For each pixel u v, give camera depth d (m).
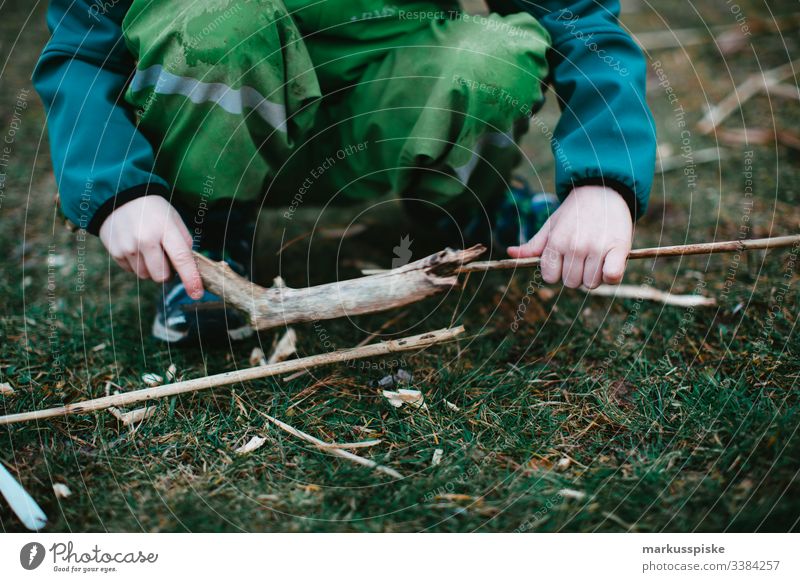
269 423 1.09
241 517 0.95
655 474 0.98
